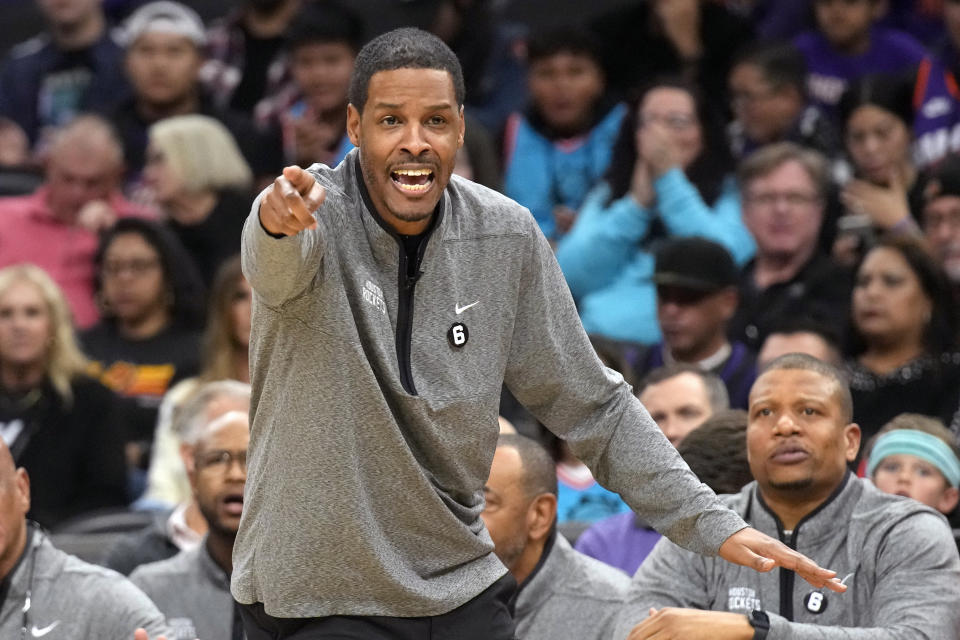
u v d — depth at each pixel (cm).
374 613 1120
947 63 2780
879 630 1368
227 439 1750
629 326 2478
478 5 3142
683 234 2475
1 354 2403
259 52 3350
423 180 1092
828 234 2472
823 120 2767
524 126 2836
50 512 2377
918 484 1706
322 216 1089
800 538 1459
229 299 2347
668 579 1496
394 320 1115
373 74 1088
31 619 1557
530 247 1165
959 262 2362
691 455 1670
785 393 1456
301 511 1096
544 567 1636
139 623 1565
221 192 2881
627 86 3003
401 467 1102
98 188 2967
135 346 2647
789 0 3134
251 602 1144
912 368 2128
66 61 3541
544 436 2097
